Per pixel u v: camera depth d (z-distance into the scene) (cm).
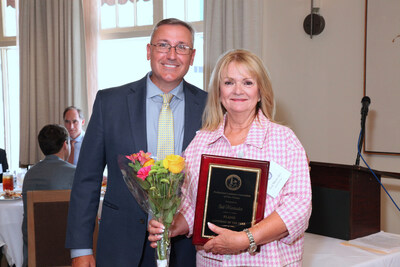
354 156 382
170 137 195
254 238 146
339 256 202
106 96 197
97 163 194
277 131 164
